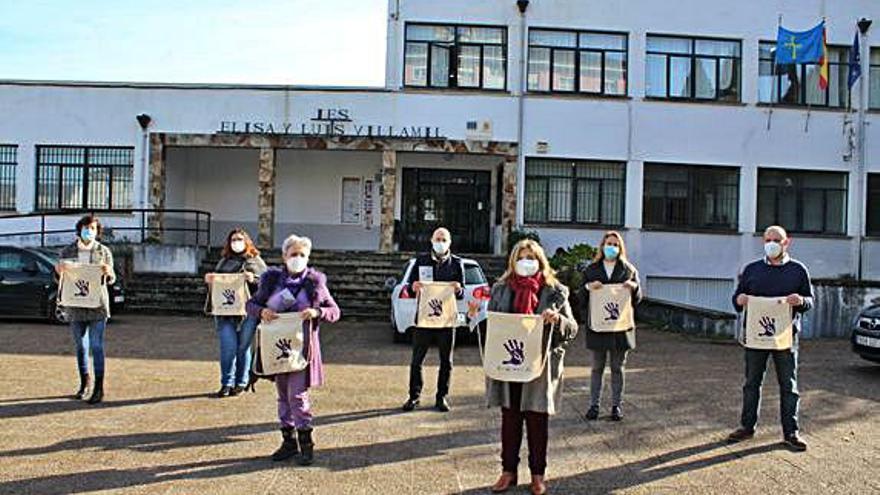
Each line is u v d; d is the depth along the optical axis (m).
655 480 6.53
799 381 11.47
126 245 20.52
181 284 20.11
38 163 23.41
